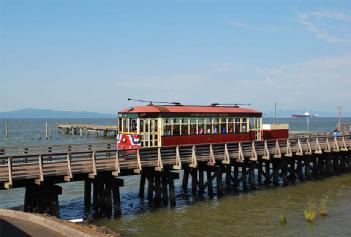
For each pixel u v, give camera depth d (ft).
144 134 91.86
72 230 48.16
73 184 119.65
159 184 90.94
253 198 98.89
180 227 75.51
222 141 106.22
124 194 104.27
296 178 126.21
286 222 78.84
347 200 97.09
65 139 290.35
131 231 72.90
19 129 447.42
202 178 100.37
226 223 78.33
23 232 49.65
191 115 99.66
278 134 126.82
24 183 68.95
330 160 133.28
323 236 70.23
